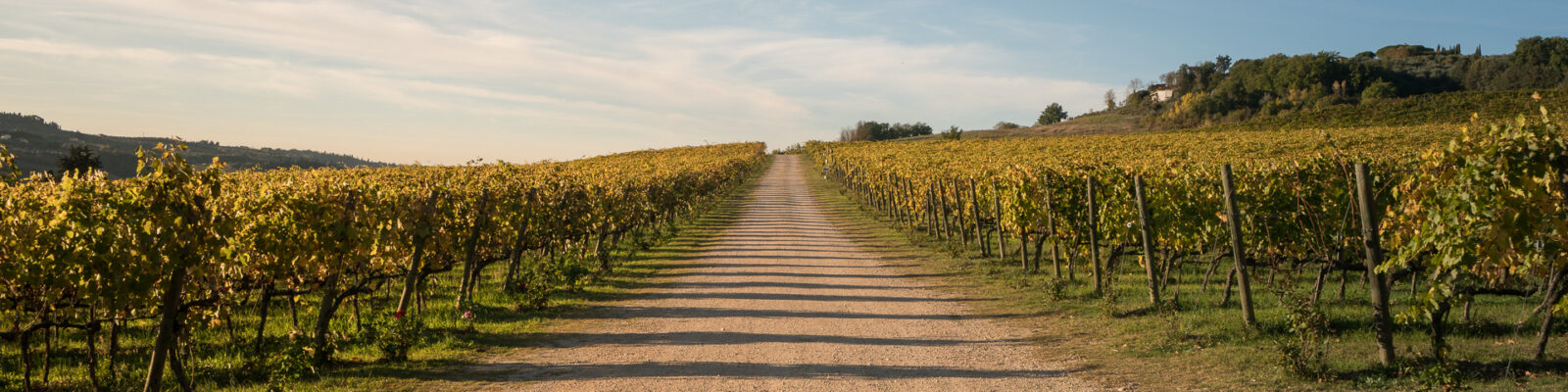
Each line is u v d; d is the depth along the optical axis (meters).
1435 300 6.24
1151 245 9.60
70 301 6.60
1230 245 9.98
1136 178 9.77
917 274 13.80
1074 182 12.30
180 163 6.06
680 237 21.28
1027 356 7.49
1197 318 8.59
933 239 19.72
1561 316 7.47
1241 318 8.45
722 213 30.28
